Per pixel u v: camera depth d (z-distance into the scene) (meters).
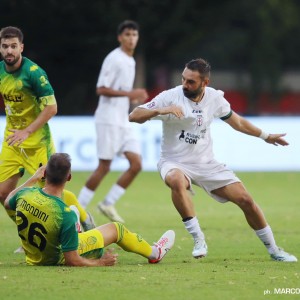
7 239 36.88
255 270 28.39
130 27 46.00
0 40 31.92
